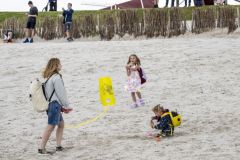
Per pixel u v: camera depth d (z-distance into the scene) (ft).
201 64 81.15
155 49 93.09
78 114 60.80
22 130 55.88
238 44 95.55
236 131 50.72
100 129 54.54
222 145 46.24
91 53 92.12
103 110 62.08
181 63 82.23
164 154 44.60
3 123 58.80
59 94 46.65
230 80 71.77
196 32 120.26
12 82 77.20
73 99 67.21
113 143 49.01
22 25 128.98
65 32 126.21
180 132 51.67
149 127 54.29
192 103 62.69
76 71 80.94
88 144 49.42
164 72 77.61
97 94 69.00
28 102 67.21
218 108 59.77
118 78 76.07
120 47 96.22
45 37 127.13
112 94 61.98
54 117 46.73
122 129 54.08
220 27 120.37
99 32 124.06
